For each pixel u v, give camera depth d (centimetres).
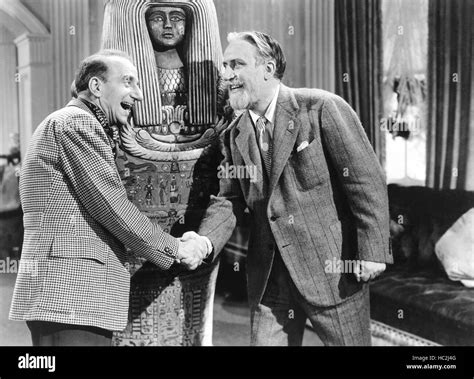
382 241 272
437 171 286
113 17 267
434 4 283
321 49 278
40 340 252
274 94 275
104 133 246
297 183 273
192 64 272
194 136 275
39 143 242
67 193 242
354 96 280
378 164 273
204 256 270
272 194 272
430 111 285
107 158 244
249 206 277
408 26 284
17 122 271
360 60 281
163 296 277
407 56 284
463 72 286
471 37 285
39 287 239
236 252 280
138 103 268
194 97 273
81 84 262
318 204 274
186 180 275
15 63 271
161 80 271
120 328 247
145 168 272
